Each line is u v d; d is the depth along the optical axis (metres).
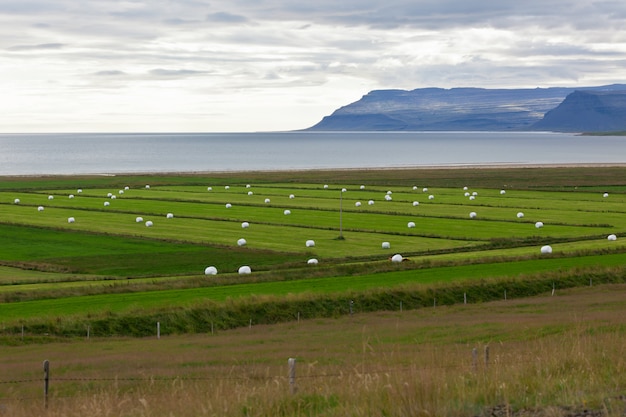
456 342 34.16
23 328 43.00
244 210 115.44
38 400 22.39
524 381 18.77
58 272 67.75
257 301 49.84
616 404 16.58
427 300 53.62
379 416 15.89
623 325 35.22
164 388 23.91
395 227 96.62
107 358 33.16
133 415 17.52
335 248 80.50
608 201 130.38
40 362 32.66
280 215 109.00
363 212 113.00
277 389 18.59
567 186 164.62
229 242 84.19
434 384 17.70
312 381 21.17
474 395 17.27
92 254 76.81
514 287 57.81
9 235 89.31
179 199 132.00
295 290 55.12
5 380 27.62
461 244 83.69
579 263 68.06
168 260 73.31
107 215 109.19
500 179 190.00
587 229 95.69
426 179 190.62
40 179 188.62
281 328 44.50
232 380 24.05
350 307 50.06
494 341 33.44
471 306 51.59
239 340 39.19
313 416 16.56
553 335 32.72
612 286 59.69
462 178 194.62
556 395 17.55
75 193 145.00
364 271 64.69
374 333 39.16
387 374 18.47
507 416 15.77
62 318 45.19
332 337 38.75
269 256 75.44
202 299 50.56
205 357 32.59
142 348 37.38
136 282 60.34
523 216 107.94
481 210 115.88
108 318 45.56
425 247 81.56
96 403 18.22
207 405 17.59
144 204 124.44
